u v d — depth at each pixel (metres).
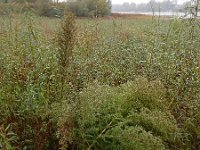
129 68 5.37
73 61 4.79
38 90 4.19
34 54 4.77
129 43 7.20
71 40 3.98
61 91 4.07
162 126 3.61
